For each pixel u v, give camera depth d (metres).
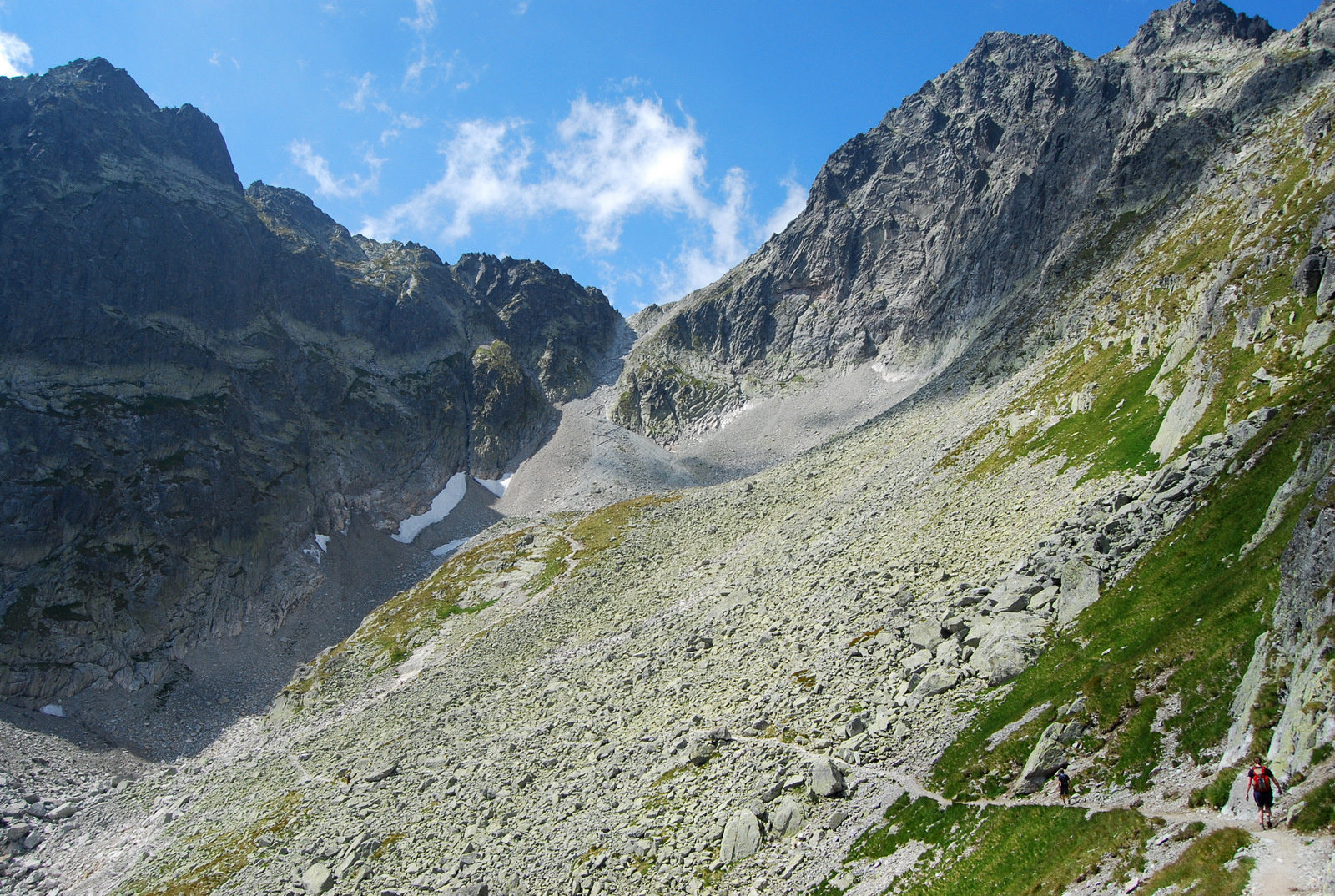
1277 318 50.59
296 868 61.00
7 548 159.50
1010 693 37.53
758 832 38.81
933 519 72.31
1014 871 26.89
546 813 52.91
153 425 188.38
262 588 180.00
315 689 126.88
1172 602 34.56
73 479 172.88
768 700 52.19
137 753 132.50
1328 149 78.12
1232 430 43.03
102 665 149.25
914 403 162.12
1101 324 94.19
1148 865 22.70
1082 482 57.31
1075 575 42.03
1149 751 27.98
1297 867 19.06
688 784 47.09
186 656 159.00
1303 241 56.47
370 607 184.12
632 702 66.31
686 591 103.25
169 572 169.00
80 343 194.00
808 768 41.34
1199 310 61.91
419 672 116.25
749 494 145.62
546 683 86.12
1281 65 165.62
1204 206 130.88
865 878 32.22
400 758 79.62
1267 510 34.00
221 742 130.62
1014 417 86.75
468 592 144.50
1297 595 26.27
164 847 85.12
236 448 199.12
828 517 102.06
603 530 156.25
